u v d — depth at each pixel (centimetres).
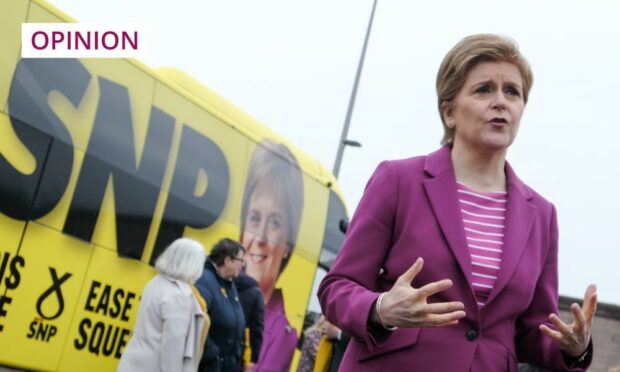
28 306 813
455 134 312
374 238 297
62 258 842
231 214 1088
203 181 1033
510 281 290
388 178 302
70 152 841
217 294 918
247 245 1123
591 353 290
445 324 263
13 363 805
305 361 1230
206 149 1039
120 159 902
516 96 307
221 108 1073
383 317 269
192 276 800
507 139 304
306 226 1246
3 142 776
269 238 1163
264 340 1154
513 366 289
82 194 861
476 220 299
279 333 1184
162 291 786
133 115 918
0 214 780
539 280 309
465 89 307
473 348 284
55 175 828
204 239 1037
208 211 1043
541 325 290
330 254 1303
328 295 294
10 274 795
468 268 288
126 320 922
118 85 896
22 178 797
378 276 301
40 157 812
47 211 823
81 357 873
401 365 283
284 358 1195
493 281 291
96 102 869
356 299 280
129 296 922
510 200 303
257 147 1141
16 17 787
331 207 1307
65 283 848
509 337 292
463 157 307
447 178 301
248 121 1128
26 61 796
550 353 299
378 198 300
